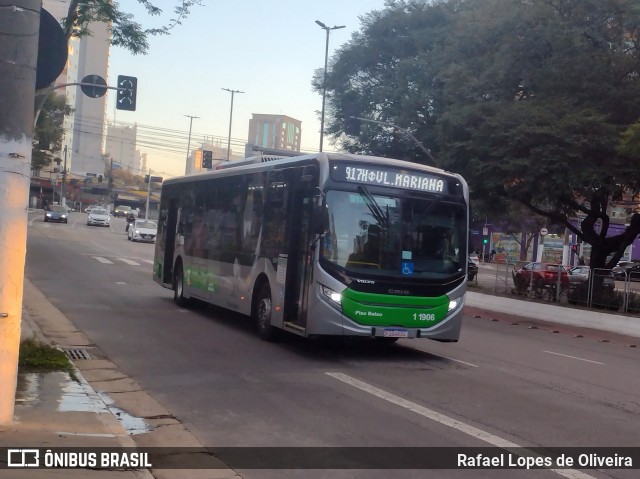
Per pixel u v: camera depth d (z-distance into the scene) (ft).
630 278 80.64
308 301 39.65
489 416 28.73
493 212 94.63
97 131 450.30
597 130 76.38
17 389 28.25
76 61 393.70
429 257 41.04
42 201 359.66
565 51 81.15
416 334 40.45
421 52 112.68
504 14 86.28
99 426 24.06
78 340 42.42
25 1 22.82
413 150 116.16
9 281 22.81
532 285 93.97
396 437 25.12
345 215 39.65
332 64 127.95
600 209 98.63
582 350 57.93
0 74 22.56
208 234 55.72
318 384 33.50
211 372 35.37
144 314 55.36
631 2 77.20
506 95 88.22
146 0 65.10
